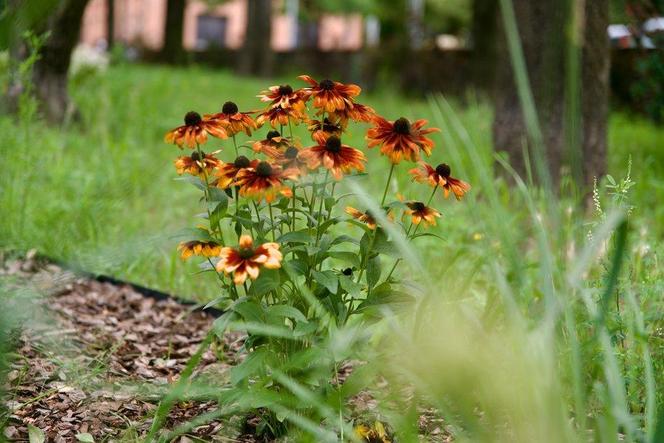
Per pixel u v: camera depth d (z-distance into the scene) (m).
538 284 3.38
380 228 2.68
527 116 1.95
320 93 2.59
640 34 9.12
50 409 3.00
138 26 38.38
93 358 3.57
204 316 4.44
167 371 3.53
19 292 3.85
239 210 2.73
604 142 6.86
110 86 10.09
